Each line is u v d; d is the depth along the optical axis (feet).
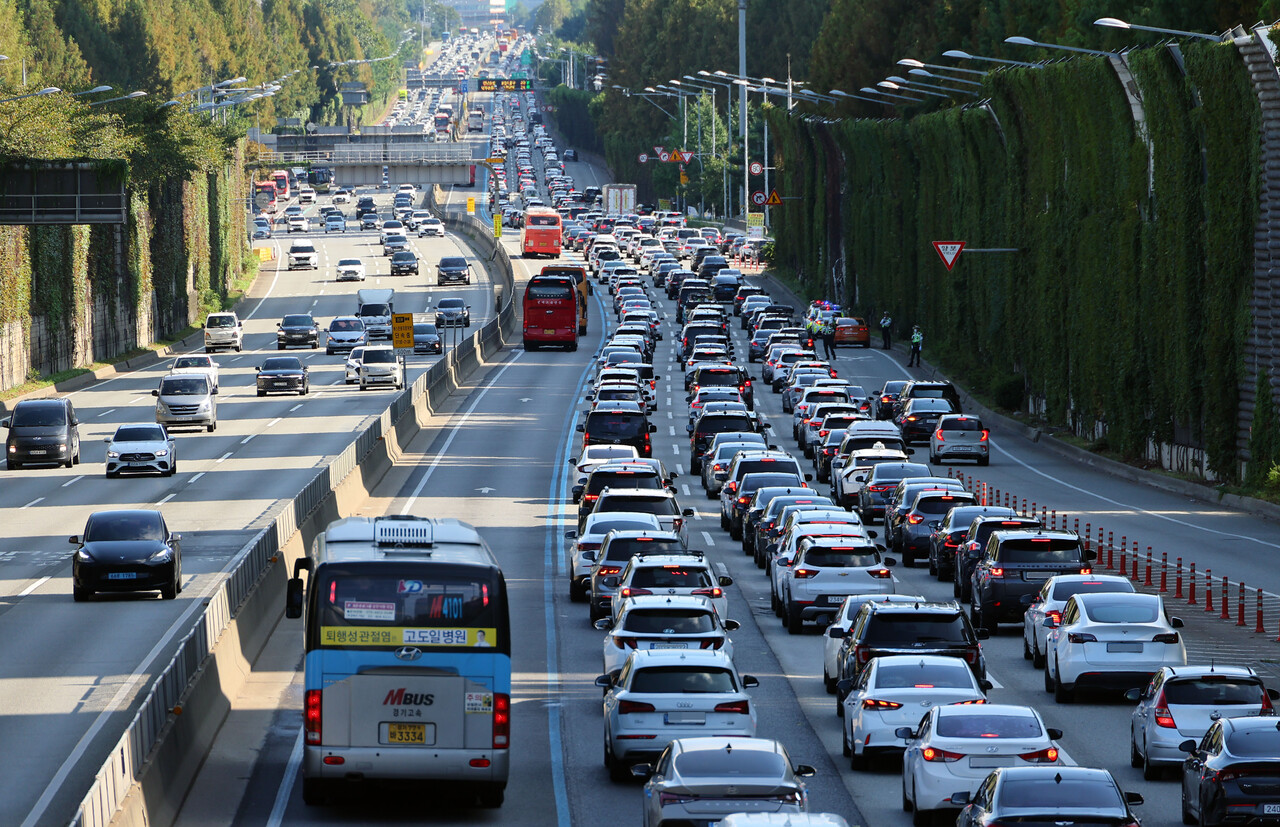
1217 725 234.38
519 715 329.31
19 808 254.27
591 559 447.01
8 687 343.26
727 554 552.41
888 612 305.12
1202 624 415.03
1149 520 605.31
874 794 262.67
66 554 526.16
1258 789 222.28
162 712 263.90
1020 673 363.15
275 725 316.60
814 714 327.47
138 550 444.96
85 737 302.45
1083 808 194.90
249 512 603.26
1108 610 328.49
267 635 399.44
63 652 378.94
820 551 414.62
